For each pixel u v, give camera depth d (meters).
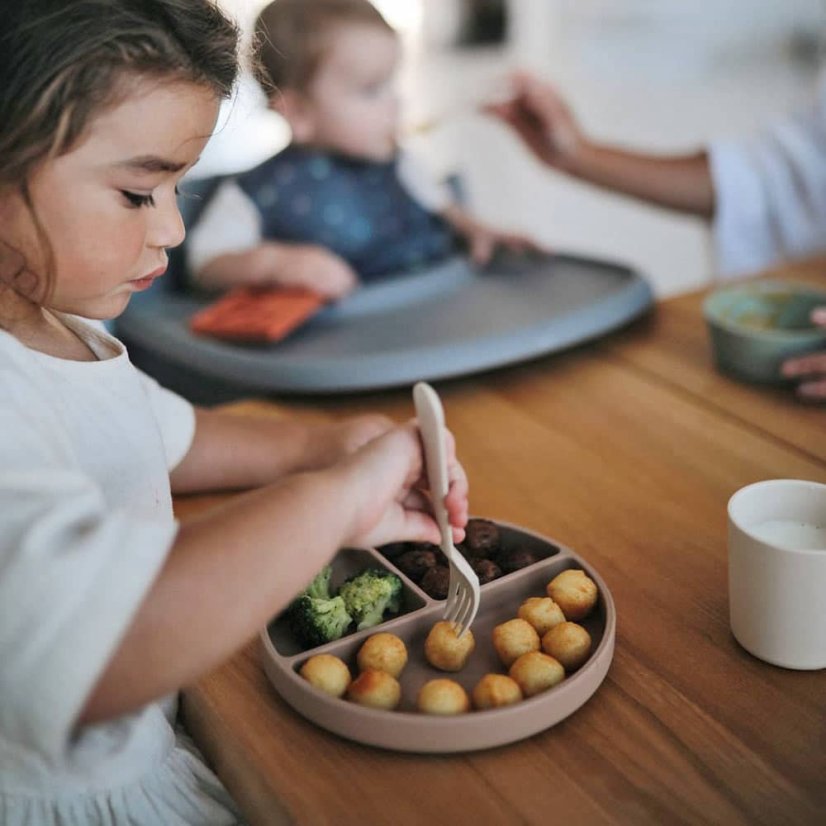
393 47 1.91
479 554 0.73
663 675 0.64
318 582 0.69
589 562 0.76
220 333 1.22
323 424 0.91
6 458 0.53
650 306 1.27
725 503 0.83
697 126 2.85
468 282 1.39
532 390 1.07
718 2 2.77
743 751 0.57
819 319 1.01
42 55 0.49
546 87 1.53
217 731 0.62
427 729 0.57
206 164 2.36
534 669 0.60
